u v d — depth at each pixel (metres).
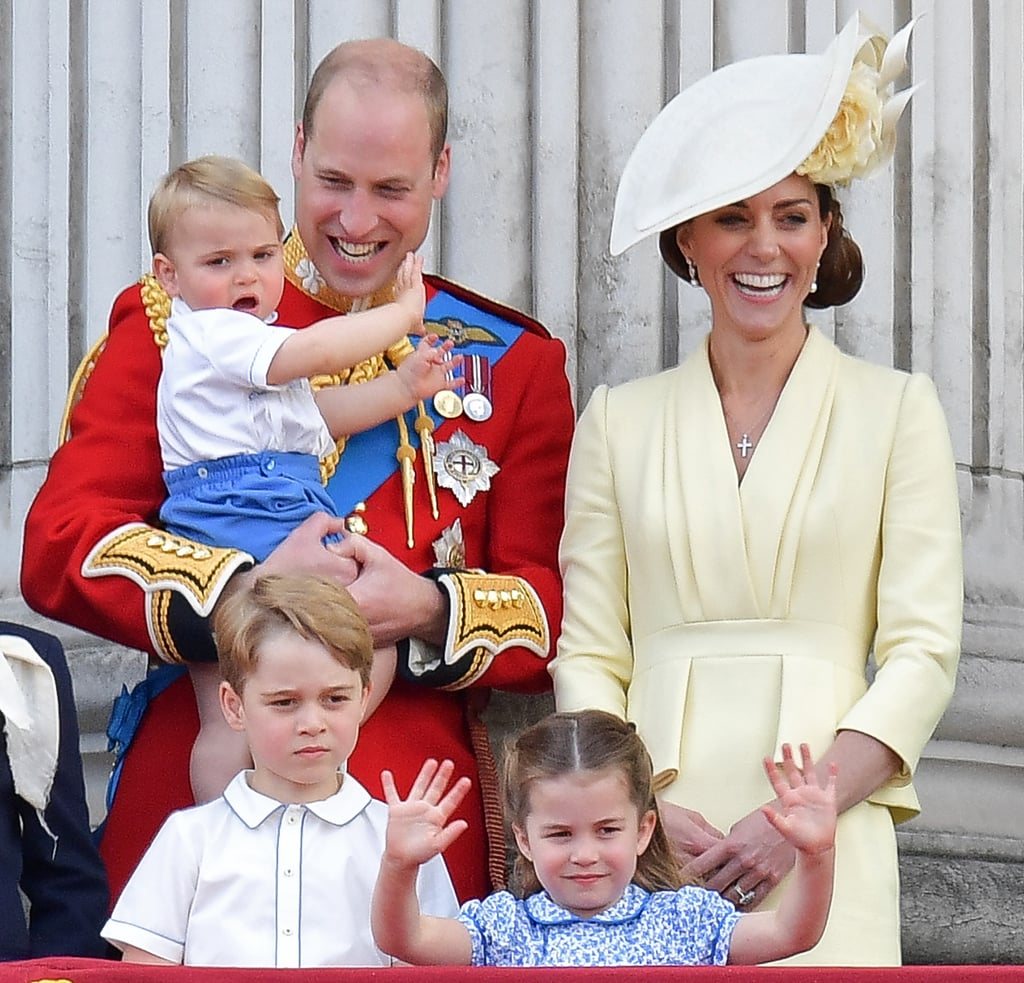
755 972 14.63
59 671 19.23
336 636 17.92
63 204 25.23
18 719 18.62
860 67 20.55
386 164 20.67
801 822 16.83
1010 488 25.28
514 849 21.95
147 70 25.05
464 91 24.66
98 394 20.78
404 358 21.23
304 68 24.80
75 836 18.98
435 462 21.16
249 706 17.94
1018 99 25.83
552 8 24.80
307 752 17.84
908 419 20.23
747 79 20.83
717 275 20.56
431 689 20.56
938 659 19.56
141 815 20.14
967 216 25.44
